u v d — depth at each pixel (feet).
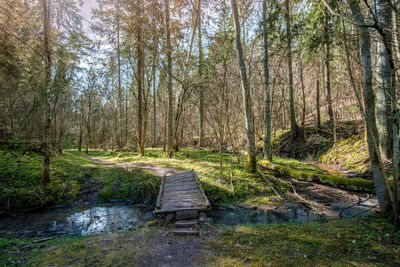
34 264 10.68
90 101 75.25
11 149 33.81
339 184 23.66
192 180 26.86
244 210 21.56
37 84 45.47
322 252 10.85
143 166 36.47
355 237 12.25
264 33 33.32
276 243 12.09
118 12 44.06
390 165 24.85
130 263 10.79
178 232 14.64
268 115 34.27
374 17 11.21
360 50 13.53
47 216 20.45
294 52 42.68
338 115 50.08
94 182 28.58
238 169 31.94
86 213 21.36
